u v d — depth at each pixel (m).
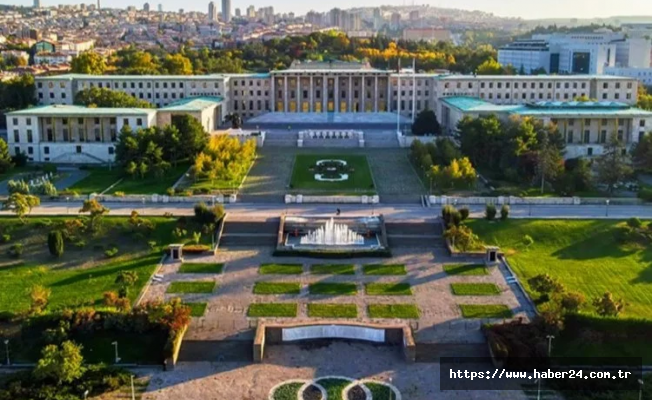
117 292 159.25
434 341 139.12
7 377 126.19
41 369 122.00
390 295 160.62
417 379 126.19
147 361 132.00
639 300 157.88
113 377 124.88
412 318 148.38
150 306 142.12
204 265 178.25
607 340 137.12
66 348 123.44
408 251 188.38
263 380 125.62
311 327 140.38
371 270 175.62
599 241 191.75
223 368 129.88
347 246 190.75
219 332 142.25
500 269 176.38
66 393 120.62
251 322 146.62
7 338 138.88
